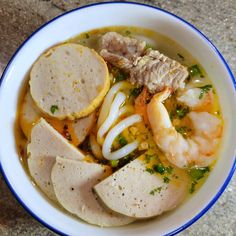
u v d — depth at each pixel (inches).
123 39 8.0
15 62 7.7
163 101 7.9
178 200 7.4
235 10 9.0
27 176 7.7
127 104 7.9
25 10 9.0
